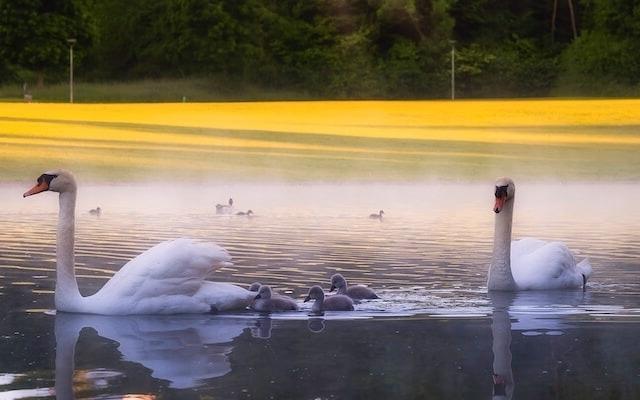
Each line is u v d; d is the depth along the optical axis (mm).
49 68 67188
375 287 10375
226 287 9422
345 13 72312
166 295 9164
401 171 26922
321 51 70938
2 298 9750
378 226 16188
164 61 70875
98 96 60969
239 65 69188
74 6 67438
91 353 7406
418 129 37094
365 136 34531
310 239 14398
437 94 68438
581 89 67188
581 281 10594
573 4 76375
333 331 8242
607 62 67625
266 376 6648
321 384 6418
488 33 73875
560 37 76250
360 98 67062
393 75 68000
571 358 7199
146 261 9273
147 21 72500
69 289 9219
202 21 69688
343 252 12969
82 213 18156
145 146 30781
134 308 9094
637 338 7895
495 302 9617
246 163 27844
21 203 20000
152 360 7164
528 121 39906
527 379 6566
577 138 34688
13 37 65438
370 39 70812
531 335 8023
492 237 14680
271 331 8289
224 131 35250
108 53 72062
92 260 12133
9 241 13898
